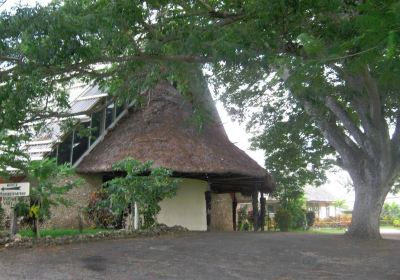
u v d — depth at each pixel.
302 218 28.47
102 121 18.64
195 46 7.64
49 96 10.52
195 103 15.26
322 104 13.50
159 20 8.80
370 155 13.92
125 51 8.40
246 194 23.92
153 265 8.25
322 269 8.17
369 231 13.94
